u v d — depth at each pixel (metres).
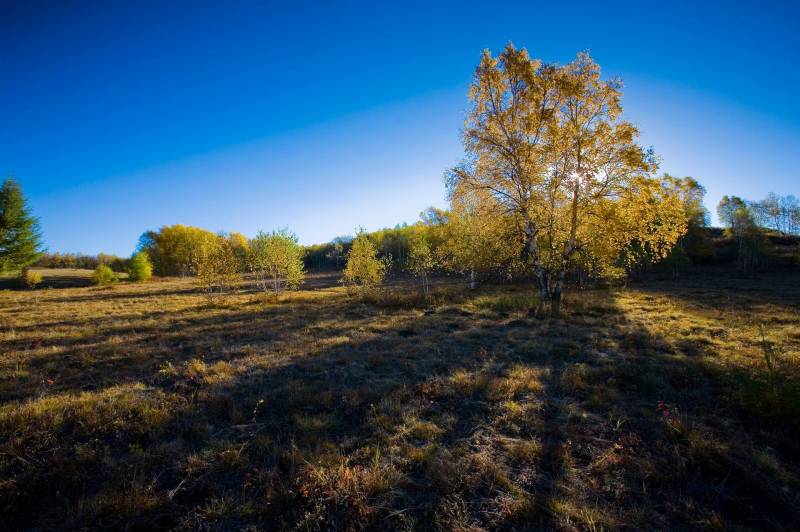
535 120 15.63
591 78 15.02
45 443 5.23
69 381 8.48
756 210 78.50
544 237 18.41
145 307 23.69
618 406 6.31
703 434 5.24
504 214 16.95
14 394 7.54
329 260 98.12
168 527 3.75
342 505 3.94
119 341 12.73
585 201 15.30
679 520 3.73
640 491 4.14
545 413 6.15
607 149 14.71
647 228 15.24
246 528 3.67
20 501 4.10
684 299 21.08
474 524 3.67
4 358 10.45
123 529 3.66
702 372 7.73
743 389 6.04
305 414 6.17
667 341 10.66
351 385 7.59
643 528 3.59
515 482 4.35
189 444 5.34
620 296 23.05
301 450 4.94
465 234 29.44
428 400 6.73
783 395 5.60
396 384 7.48
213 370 8.80
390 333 12.73
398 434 5.41
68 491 4.30
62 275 64.81
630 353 9.53
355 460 4.78
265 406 6.61
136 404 6.57
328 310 19.36
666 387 7.13
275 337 12.72
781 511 3.86
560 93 15.21
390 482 4.28
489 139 15.91
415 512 3.88
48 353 10.97
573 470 4.54
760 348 9.72
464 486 4.27
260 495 4.16
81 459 4.79
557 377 7.78
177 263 70.38
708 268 56.00
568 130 14.83
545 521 3.73
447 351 10.13
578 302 18.84
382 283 44.81
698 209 59.66
